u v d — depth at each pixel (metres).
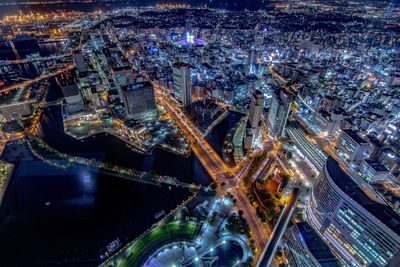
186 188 197.00
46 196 187.62
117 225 166.00
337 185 145.75
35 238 157.25
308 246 115.25
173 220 168.88
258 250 150.12
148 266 140.38
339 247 147.75
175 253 148.00
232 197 184.12
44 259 145.62
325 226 155.12
